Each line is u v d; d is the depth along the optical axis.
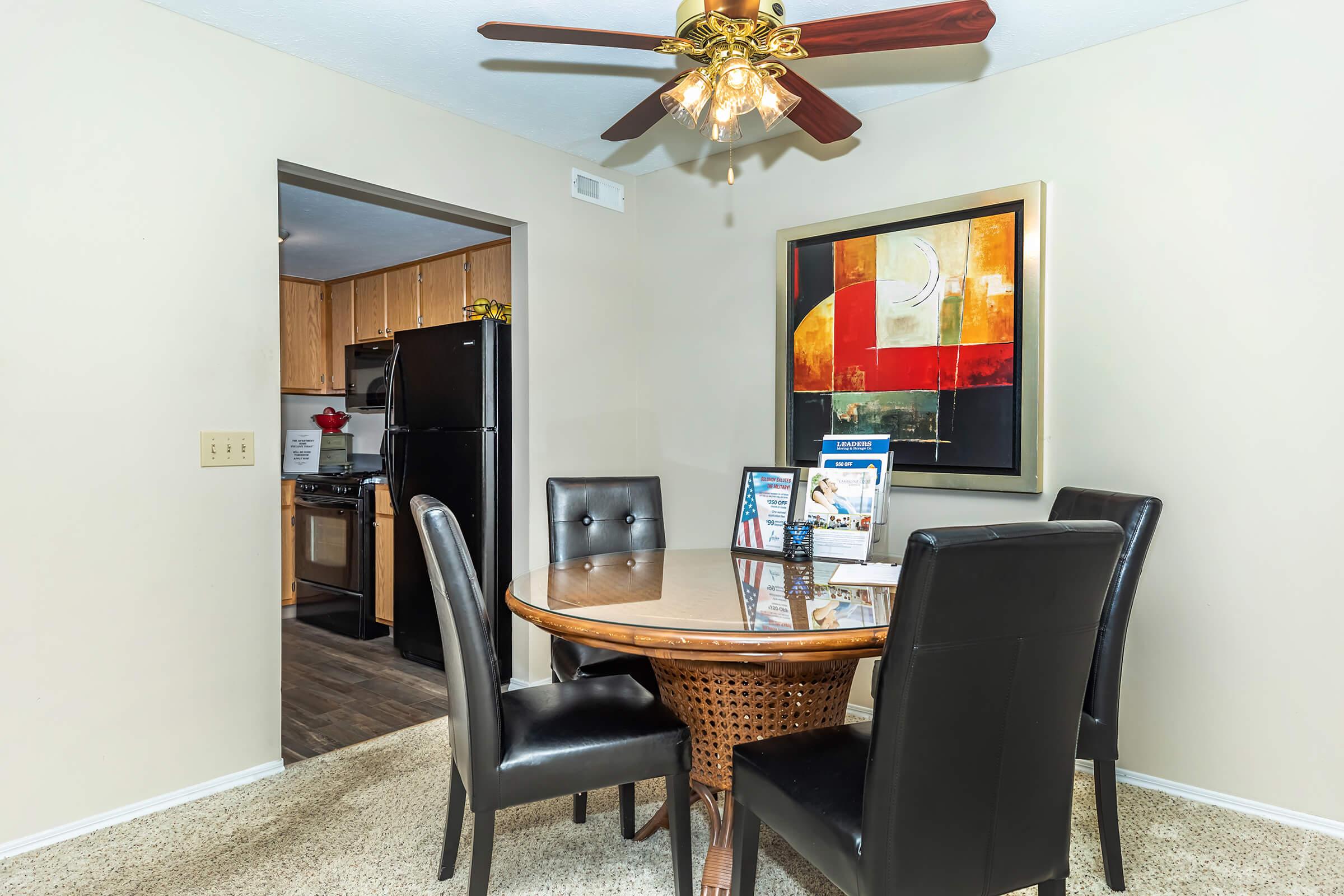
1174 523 2.38
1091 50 2.51
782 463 3.21
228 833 2.11
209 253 2.34
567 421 3.51
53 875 1.90
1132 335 2.45
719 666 1.87
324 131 2.62
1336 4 2.11
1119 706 2.11
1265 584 2.23
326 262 4.88
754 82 1.76
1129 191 2.45
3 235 1.96
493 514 3.46
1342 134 2.10
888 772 1.21
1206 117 2.31
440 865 1.88
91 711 2.12
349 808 2.26
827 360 3.09
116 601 2.16
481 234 4.21
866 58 2.59
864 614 1.65
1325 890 1.84
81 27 2.09
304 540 4.70
